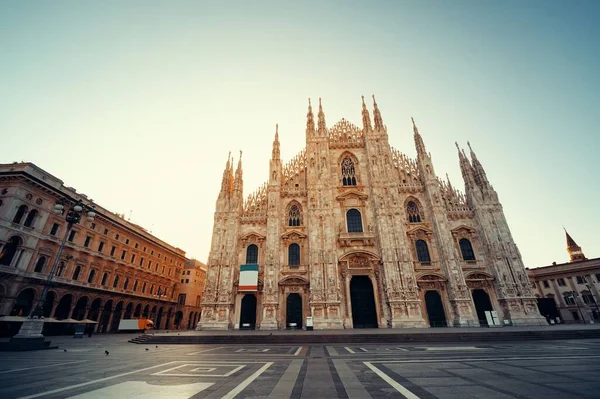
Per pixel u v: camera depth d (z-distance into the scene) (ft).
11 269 131.13
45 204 149.07
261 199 167.94
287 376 38.17
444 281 139.85
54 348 76.13
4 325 127.85
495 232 147.74
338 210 159.02
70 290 159.84
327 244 147.02
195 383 33.91
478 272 140.67
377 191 158.20
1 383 33.94
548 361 46.91
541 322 129.59
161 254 249.14
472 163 170.09
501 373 38.29
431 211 154.40
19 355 61.36
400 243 145.28
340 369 43.24
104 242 187.62
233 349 74.33
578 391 28.68
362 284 146.30
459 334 89.10
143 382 34.40
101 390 30.40
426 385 32.50
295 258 151.43
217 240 151.94
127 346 85.35
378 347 74.95
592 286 223.10
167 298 252.62
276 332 113.80
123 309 199.82
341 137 181.68
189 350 72.33
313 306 135.23
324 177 162.40
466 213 156.35
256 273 144.05
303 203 163.84
